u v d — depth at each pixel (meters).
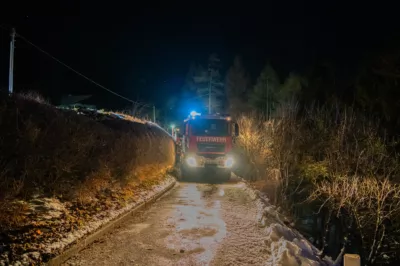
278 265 5.85
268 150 17.23
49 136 9.90
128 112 31.25
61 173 8.88
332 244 10.45
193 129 18.16
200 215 9.61
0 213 6.16
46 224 6.66
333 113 19.22
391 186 10.47
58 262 5.64
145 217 9.22
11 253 5.27
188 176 19.48
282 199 12.60
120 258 6.11
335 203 11.12
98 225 7.42
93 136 11.73
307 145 15.52
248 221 9.05
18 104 10.39
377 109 18.50
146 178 13.93
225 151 18.08
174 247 6.78
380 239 9.59
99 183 10.03
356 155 12.67
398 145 14.48
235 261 6.16
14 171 7.82
